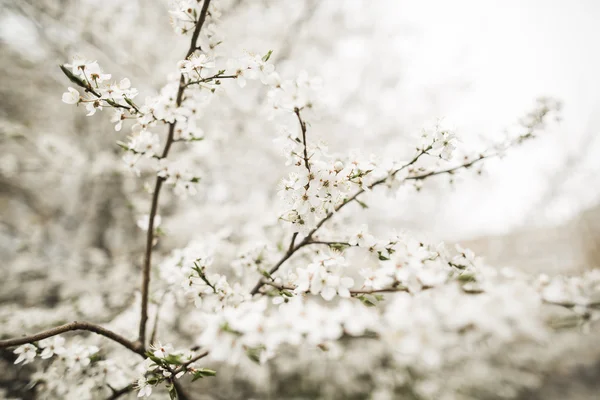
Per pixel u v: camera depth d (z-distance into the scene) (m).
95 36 5.38
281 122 1.91
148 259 2.26
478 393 3.69
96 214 5.82
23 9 5.03
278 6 5.85
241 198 5.92
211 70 1.75
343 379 3.98
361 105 6.63
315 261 1.47
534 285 1.55
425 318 1.27
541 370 4.06
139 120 1.68
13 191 6.31
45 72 6.02
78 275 4.56
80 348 1.95
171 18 1.87
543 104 1.74
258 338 1.13
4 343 1.46
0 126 4.91
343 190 1.62
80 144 5.94
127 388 2.12
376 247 1.63
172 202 5.84
